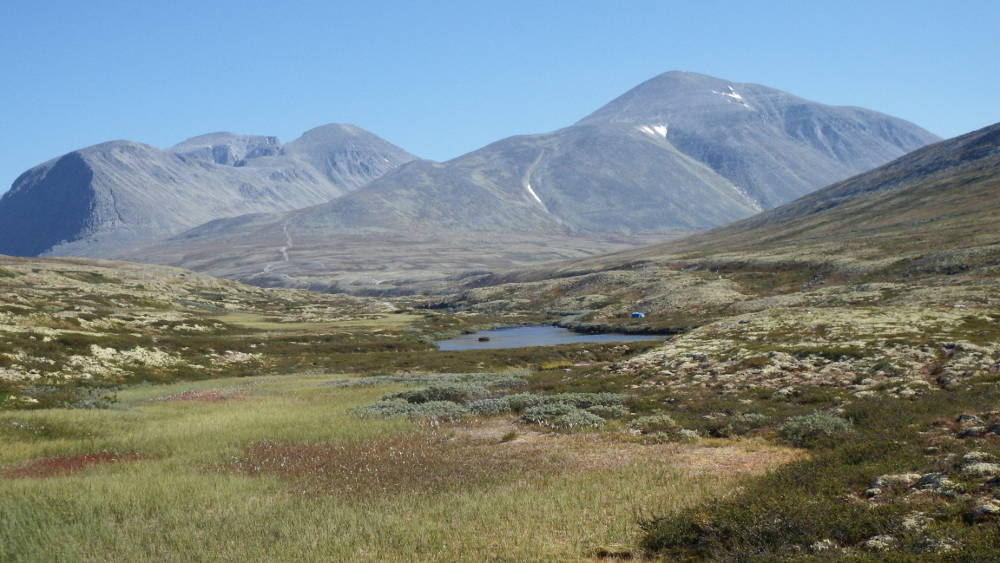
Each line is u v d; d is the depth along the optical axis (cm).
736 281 16362
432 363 7988
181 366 7012
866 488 1554
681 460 2217
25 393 4553
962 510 1259
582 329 13925
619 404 3569
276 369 7819
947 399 2712
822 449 2233
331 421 3538
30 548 1494
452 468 2277
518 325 16062
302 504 1838
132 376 6134
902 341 4503
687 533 1362
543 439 2797
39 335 6444
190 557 1432
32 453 2811
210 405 4441
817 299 11769
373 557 1372
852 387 3441
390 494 1944
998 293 8312
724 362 4612
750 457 2209
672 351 5578
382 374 7400
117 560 1416
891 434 2173
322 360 8444
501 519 1605
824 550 1170
